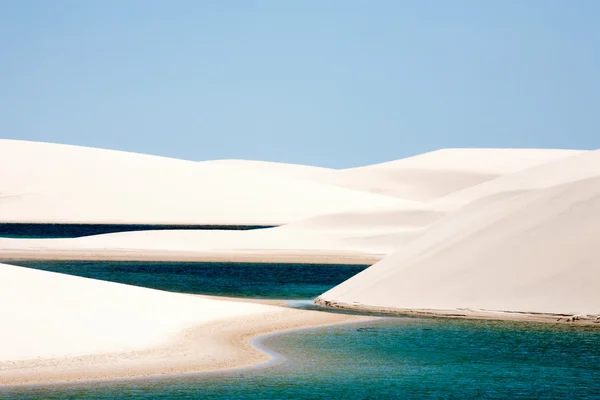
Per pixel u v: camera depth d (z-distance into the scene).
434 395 51.06
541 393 51.69
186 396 49.81
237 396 50.06
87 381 52.53
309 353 63.69
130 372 55.12
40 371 54.12
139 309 73.81
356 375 56.25
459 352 64.50
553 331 73.81
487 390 52.41
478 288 86.25
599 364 60.25
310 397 50.19
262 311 83.75
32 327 62.06
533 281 84.19
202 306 81.38
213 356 61.09
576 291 81.19
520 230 92.00
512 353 63.97
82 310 68.62
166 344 63.62
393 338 70.44
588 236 86.75
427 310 85.25
